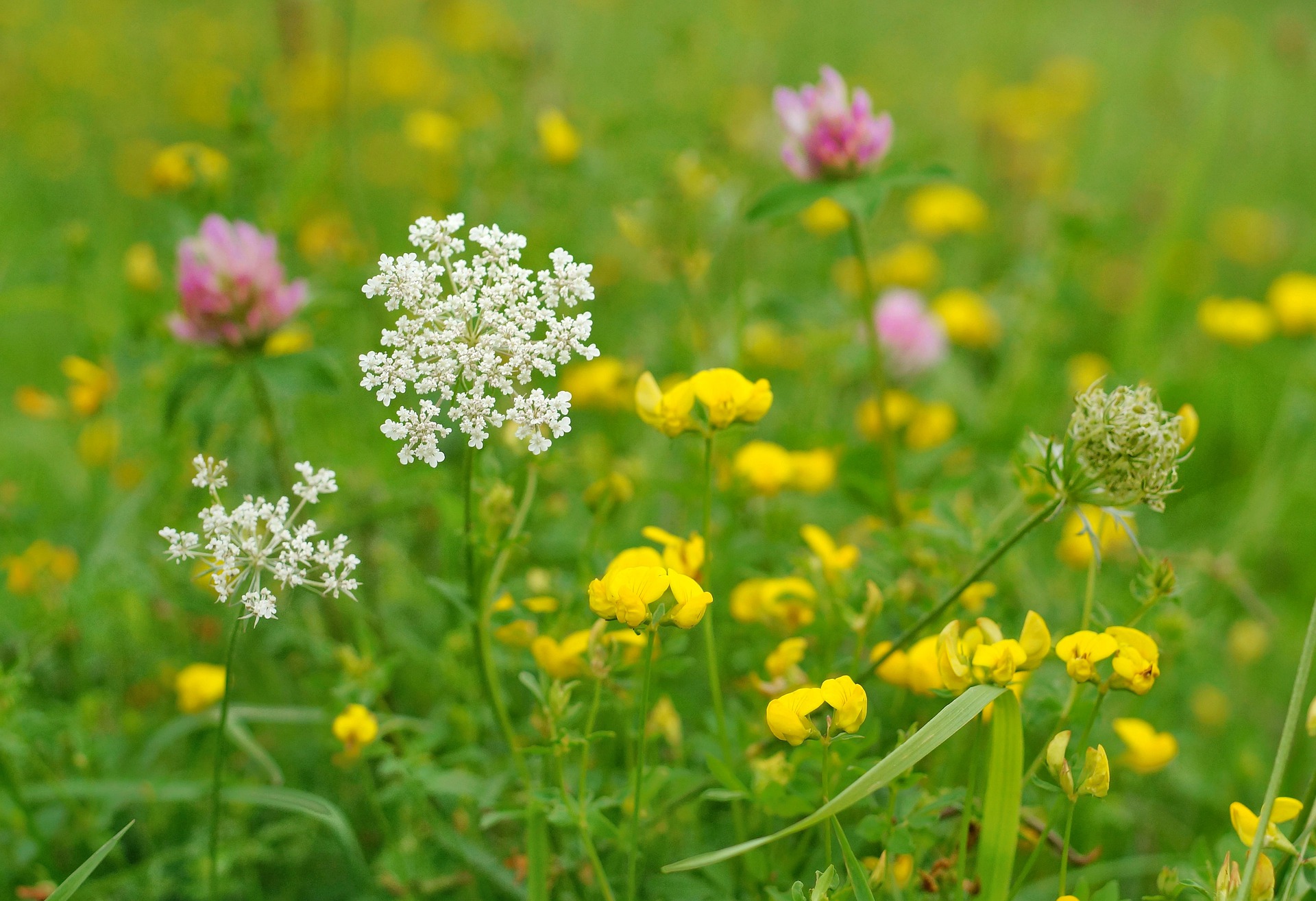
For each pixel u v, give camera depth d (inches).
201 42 314.2
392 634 121.4
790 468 125.3
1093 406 74.6
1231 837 83.5
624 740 109.5
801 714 71.2
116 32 320.2
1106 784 70.9
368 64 275.0
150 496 137.0
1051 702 85.3
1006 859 73.7
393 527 135.3
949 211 215.6
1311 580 162.2
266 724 126.3
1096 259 233.9
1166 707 125.7
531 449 64.6
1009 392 182.7
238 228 114.1
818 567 96.7
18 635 120.7
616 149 208.4
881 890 81.0
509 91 203.8
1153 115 317.7
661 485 117.3
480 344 64.0
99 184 247.4
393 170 242.1
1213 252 261.3
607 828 80.1
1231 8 414.3
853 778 82.0
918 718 99.8
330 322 147.0
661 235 150.9
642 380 82.5
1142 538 151.9
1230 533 167.0
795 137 124.5
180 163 146.9
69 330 196.9
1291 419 170.1
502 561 85.4
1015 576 119.6
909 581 99.8
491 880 98.0
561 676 88.0
